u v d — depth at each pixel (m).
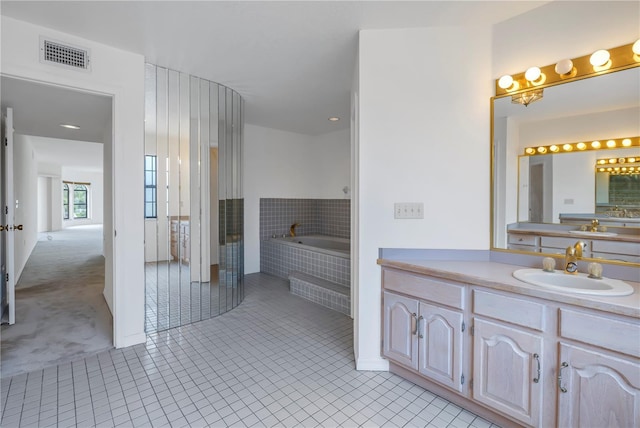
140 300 2.64
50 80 2.19
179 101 3.03
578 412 1.39
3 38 2.03
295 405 1.87
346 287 3.66
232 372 2.22
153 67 2.80
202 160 3.29
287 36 2.29
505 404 1.61
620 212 1.69
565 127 1.84
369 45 2.19
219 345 2.64
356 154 2.47
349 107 3.99
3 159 3.01
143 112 2.60
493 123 2.05
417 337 1.98
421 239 2.17
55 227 11.52
